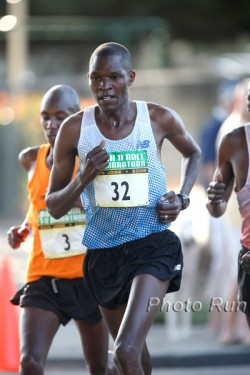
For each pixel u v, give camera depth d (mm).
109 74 12906
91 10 48500
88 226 13469
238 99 22047
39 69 50969
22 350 14266
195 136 47281
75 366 21938
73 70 51062
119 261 13336
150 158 13195
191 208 23328
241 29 48969
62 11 48750
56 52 50750
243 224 14117
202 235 23172
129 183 13117
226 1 47375
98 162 12734
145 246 13281
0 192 44625
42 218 15070
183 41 51375
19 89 39688
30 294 14961
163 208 13164
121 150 13125
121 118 13156
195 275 23281
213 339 23703
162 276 13039
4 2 48062
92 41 44125
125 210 13195
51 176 13719
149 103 13469
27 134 42312
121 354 12352
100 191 13195
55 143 13539
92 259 13562
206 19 48406
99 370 15680
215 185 14258
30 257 15297
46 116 15250
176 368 21984
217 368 21969
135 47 42938
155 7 47906
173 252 13383
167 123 13438
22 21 40938
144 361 14094
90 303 15109
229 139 14172
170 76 42562
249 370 21562
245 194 14039
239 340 22688
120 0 48125
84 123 13266
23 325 14641
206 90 46438
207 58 54250
